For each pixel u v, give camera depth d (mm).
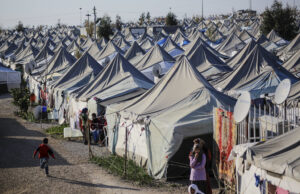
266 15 57406
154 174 13227
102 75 22156
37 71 35656
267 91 19125
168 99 15359
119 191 11852
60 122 23719
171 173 12867
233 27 75625
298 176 7832
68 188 12180
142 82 21375
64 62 33719
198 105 13977
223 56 37188
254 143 10070
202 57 28062
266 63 21438
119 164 14812
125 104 17031
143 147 14375
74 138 19922
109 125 17109
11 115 26188
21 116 25859
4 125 22906
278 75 20047
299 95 16625
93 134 18547
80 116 19516
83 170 14156
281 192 8516
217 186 12227
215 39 66438
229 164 11312
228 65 27844
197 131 12797
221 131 11898
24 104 25984
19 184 12617
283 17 56156
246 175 9945
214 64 27141
